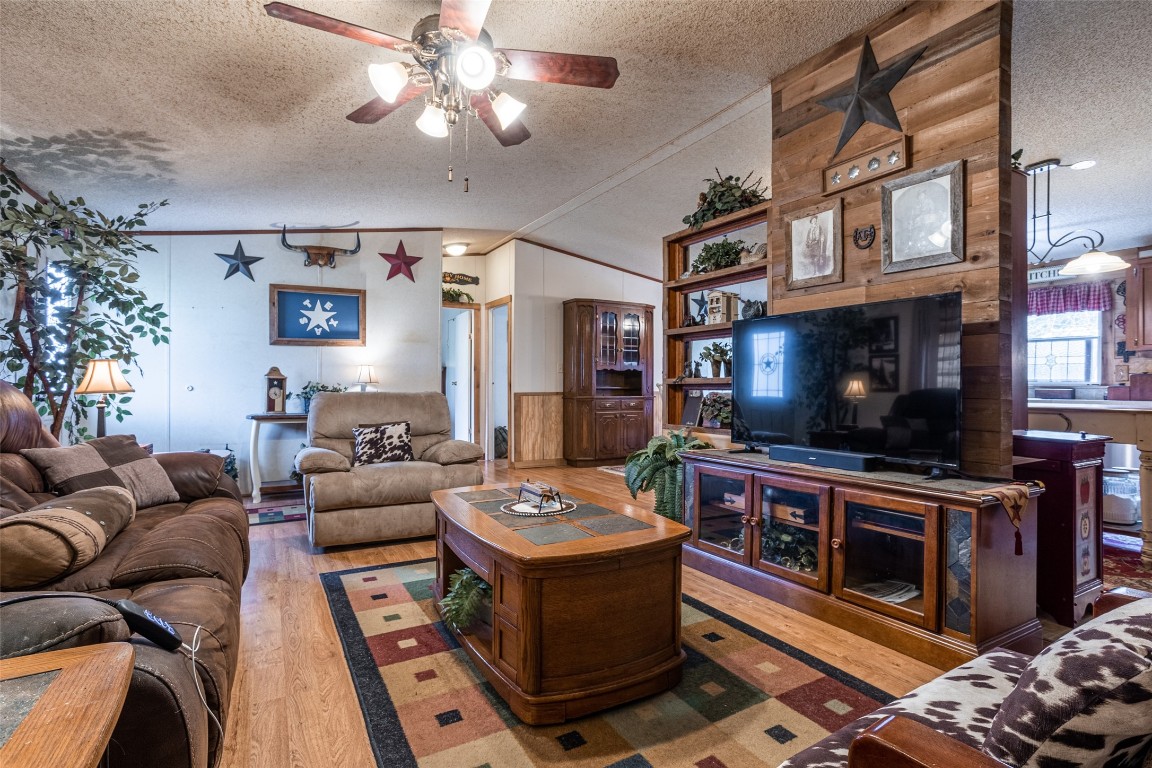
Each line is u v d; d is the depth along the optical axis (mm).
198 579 1643
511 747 1674
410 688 1995
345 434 4312
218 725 1190
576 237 6645
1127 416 3270
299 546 3734
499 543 1922
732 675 2080
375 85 2211
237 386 5340
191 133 3166
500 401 7754
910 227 2520
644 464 3826
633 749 1665
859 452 2578
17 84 2561
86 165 3508
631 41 2695
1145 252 6277
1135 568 3201
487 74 2055
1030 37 2510
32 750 512
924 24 2459
